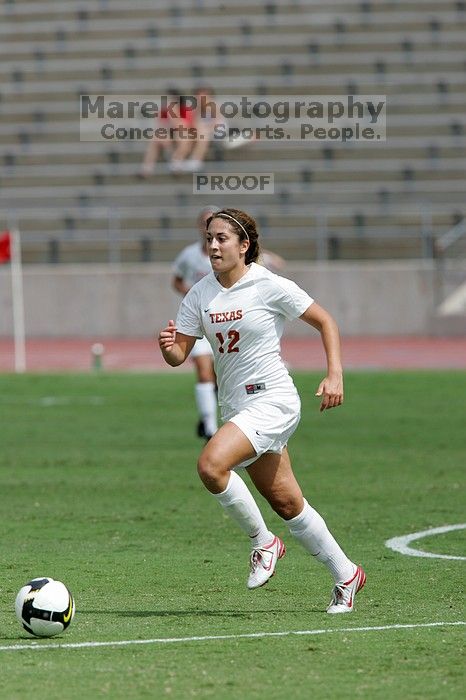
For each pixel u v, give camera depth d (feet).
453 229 385.09
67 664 63.36
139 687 58.59
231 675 61.00
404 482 144.25
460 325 371.97
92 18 449.06
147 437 188.44
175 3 447.01
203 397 171.01
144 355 336.29
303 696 57.06
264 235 400.88
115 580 90.94
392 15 438.40
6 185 421.59
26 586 71.00
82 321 384.47
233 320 77.15
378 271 375.86
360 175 410.93
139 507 128.26
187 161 411.13
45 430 197.67
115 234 395.75
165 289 381.60
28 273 385.91
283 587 88.53
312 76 430.61
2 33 450.71
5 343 377.50
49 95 437.17
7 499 133.59
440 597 84.12
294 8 441.68
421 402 233.76
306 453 170.30
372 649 66.85
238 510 77.41
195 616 77.41
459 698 56.75
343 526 116.16
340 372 76.18
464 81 426.92
